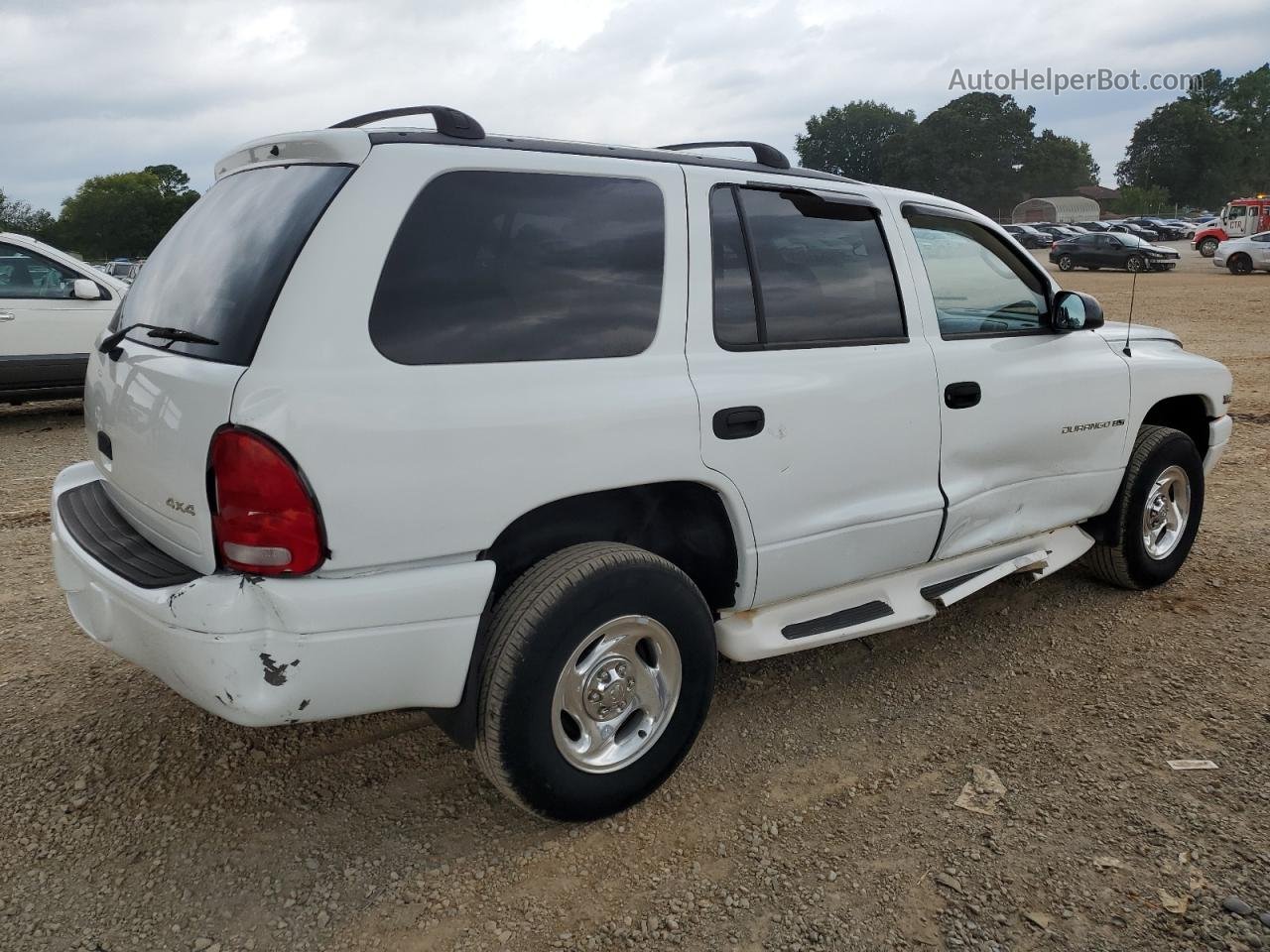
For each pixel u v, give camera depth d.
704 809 2.83
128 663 3.71
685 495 2.93
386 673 2.30
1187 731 3.25
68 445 7.85
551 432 2.45
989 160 98.94
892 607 3.44
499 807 2.82
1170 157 107.75
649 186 2.79
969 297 3.68
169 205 104.56
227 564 2.23
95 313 8.66
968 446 3.54
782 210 3.11
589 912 2.40
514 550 2.67
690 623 2.73
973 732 3.27
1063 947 2.29
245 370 2.17
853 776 3.00
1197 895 2.45
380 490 2.23
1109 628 4.11
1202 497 4.62
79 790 2.87
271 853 2.61
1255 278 27.41
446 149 2.45
